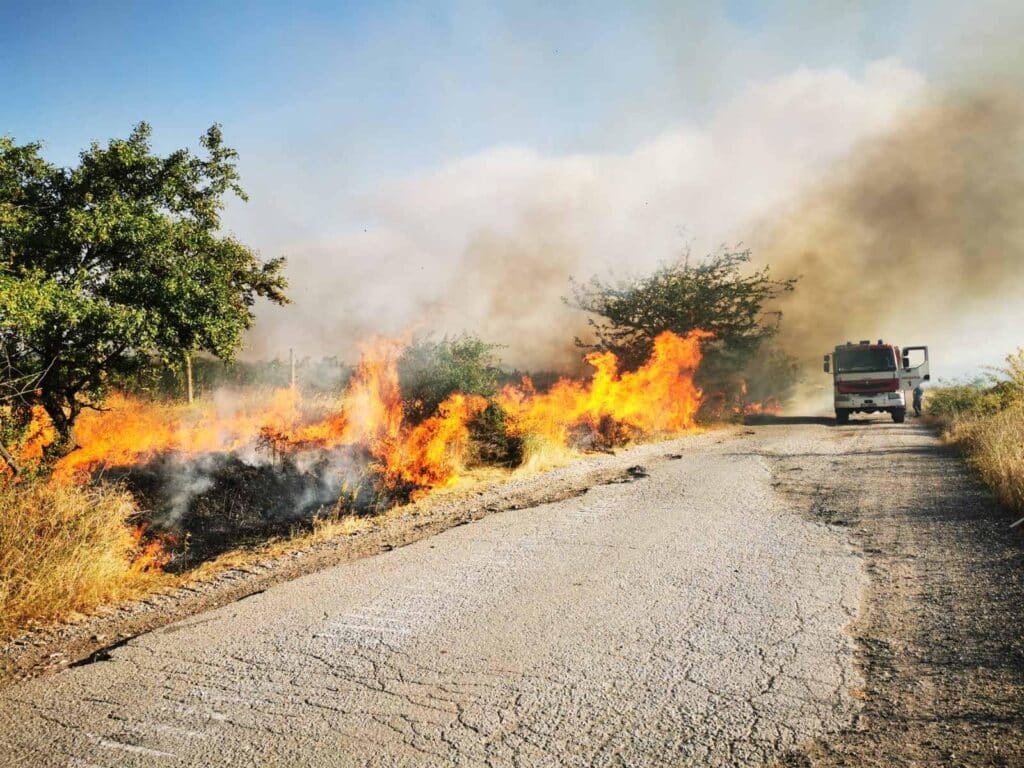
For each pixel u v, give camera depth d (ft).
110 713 12.52
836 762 10.23
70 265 34.24
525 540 24.43
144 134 37.73
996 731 10.82
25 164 35.01
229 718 12.22
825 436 60.18
